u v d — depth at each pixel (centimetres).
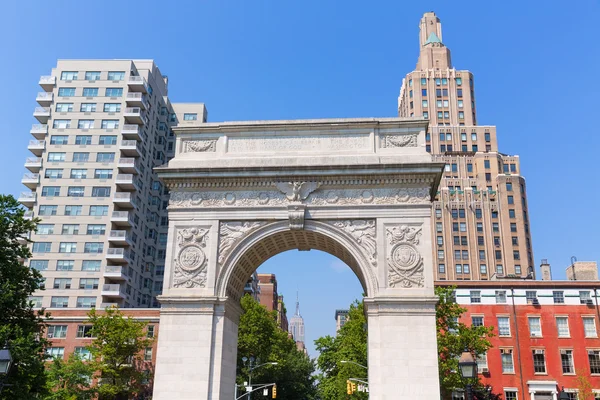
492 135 15975
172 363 3791
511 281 7212
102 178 10150
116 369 6594
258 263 4559
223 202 4144
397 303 3800
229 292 4088
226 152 4306
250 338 8275
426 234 3950
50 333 7962
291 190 4128
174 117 12950
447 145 15875
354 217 4028
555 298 7112
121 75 10850
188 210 4134
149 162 11444
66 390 6178
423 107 16638
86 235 9794
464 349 5597
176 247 4062
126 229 10144
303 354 11669
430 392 3612
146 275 10981
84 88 10756
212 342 3844
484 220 14650
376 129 4269
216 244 4041
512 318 7062
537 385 6762
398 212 4009
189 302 3903
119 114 10569
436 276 14150
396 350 3709
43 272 9575
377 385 3675
